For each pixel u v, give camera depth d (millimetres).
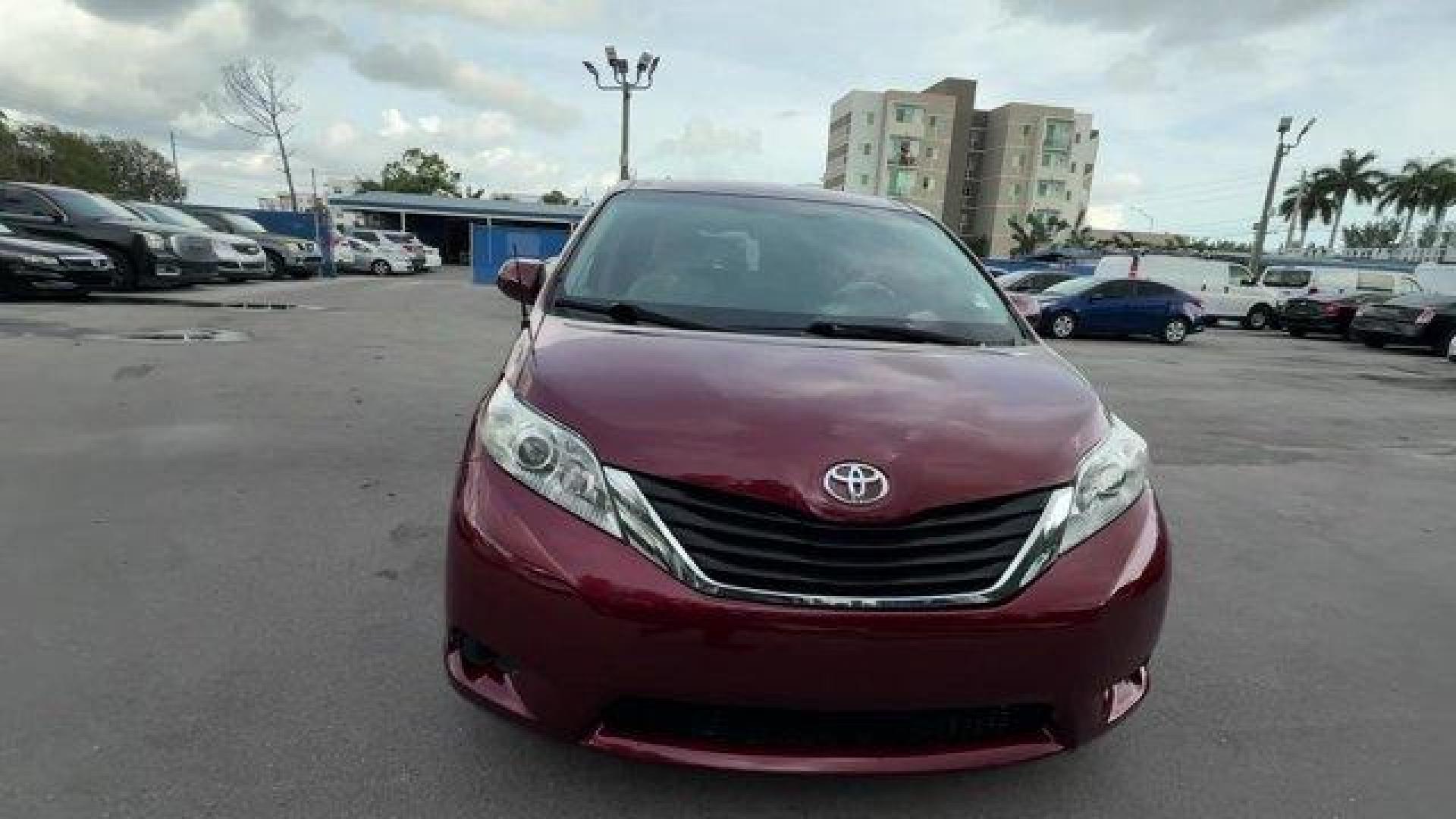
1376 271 29047
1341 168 64750
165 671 3023
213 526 4359
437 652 3238
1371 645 3846
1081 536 2314
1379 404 11359
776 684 2096
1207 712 3189
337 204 51719
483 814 2410
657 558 2137
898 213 4082
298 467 5395
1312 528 5555
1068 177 93062
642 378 2457
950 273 3652
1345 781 2812
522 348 2842
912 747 2211
